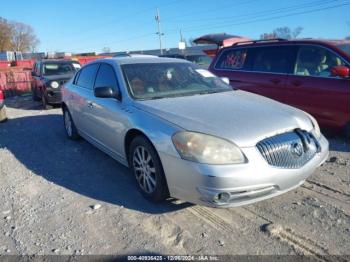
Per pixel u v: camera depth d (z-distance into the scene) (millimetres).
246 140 3238
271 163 3264
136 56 5402
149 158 3793
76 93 5832
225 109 3789
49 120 9086
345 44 6055
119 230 3387
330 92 5809
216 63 7855
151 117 3777
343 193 4016
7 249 3143
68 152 5879
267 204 3789
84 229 3426
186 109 3795
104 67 5148
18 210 3859
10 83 17547
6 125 8641
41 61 13453
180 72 4914
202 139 3240
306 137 3572
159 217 3596
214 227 3383
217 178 3100
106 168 5043
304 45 6340
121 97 4391
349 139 6023
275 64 6711
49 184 4559
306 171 3459
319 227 3322
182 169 3303
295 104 6352
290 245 3064
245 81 7102
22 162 5516
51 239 3275
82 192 4270
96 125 5047
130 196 4098
